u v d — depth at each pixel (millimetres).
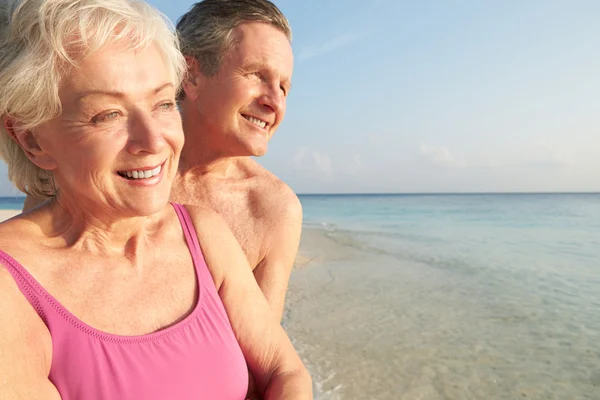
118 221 1566
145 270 1647
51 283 1423
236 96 2262
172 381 1473
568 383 7184
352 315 10359
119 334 1461
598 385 7109
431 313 10664
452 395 6699
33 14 1298
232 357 1670
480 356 8180
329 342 8641
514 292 12906
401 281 14086
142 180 1455
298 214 2627
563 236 29156
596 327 9836
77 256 1518
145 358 1455
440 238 27422
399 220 45719
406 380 7109
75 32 1312
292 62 2414
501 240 26500
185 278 1725
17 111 1362
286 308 10867
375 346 8492
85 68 1337
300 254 19203
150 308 1576
